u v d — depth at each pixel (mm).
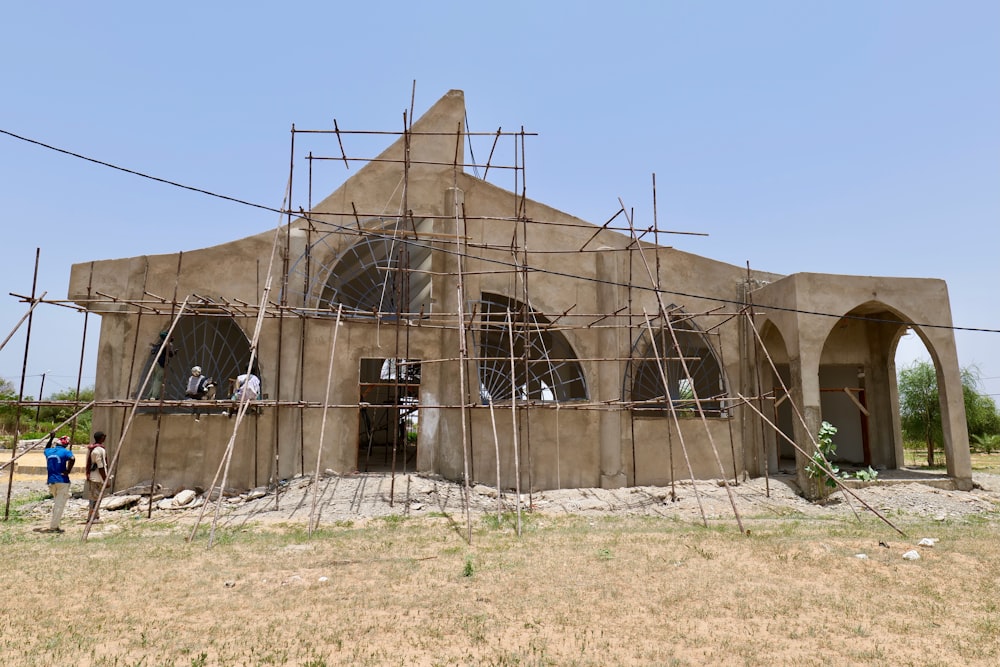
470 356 15023
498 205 16125
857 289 15367
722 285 16969
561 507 13273
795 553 8766
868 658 5246
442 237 14867
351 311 14617
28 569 7867
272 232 14930
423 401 15078
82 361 12781
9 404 11617
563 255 16078
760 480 15758
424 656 5211
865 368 18688
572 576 7645
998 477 17047
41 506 12922
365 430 22922
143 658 5035
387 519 11688
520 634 5738
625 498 13945
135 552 8914
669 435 15555
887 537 10156
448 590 7055
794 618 6250
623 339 15836
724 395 16312
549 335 18703
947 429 15211
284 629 5801
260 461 13789
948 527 11258
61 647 5262
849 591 7148
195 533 9969
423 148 16234
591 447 15133
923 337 15578
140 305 13305
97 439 12484
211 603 6531
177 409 14570
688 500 13773
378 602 6598
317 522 11398
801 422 14562
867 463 18234
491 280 15641
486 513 12414
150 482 13398
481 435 14953
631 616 6258
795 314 15062
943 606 6613
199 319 15719
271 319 14445
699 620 6184
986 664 5156
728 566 8188
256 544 9484
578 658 5164
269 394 14117
